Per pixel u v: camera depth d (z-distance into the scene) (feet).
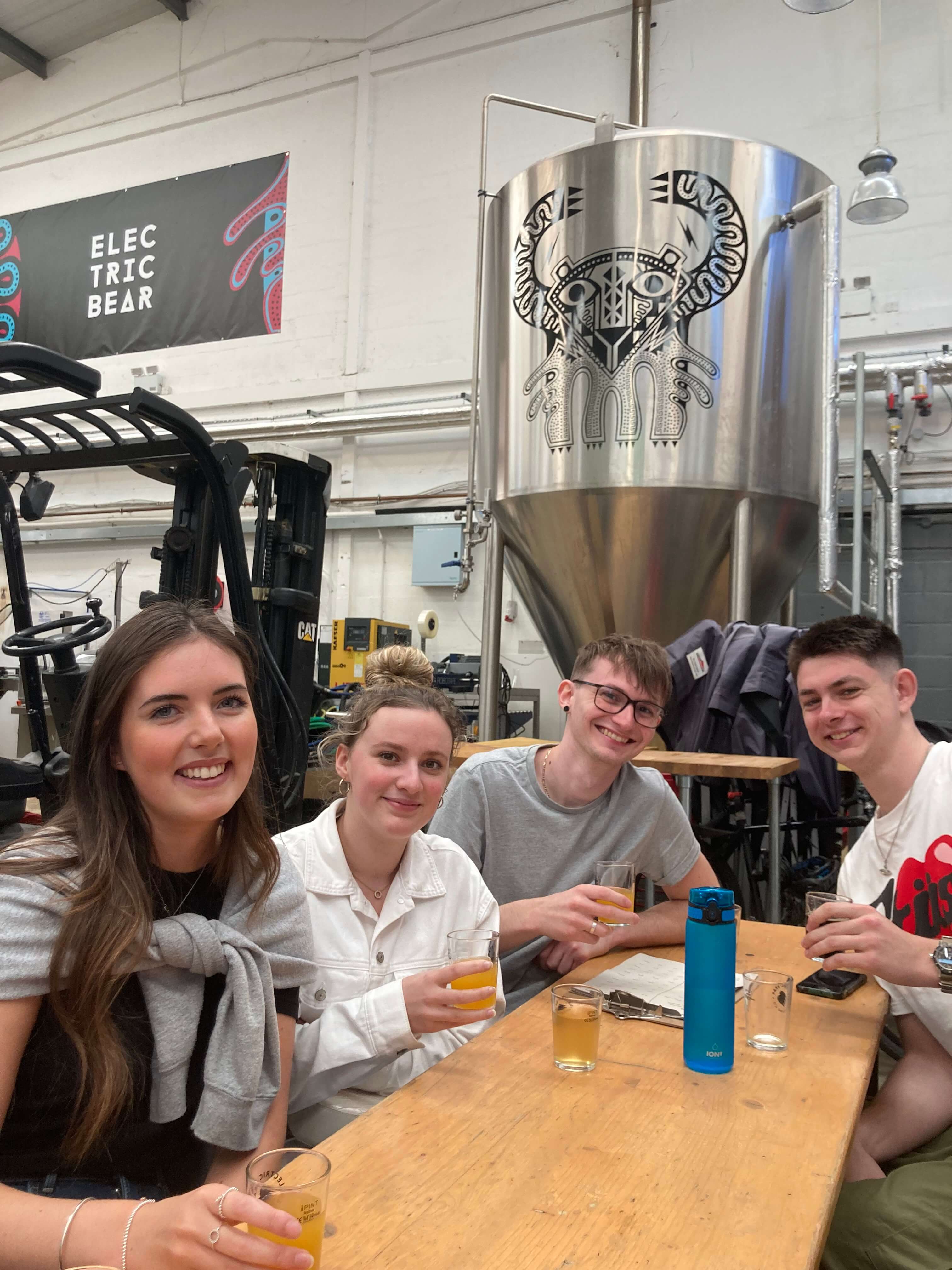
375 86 24.32
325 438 24.27
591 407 13.19
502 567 15.64
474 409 15.55
